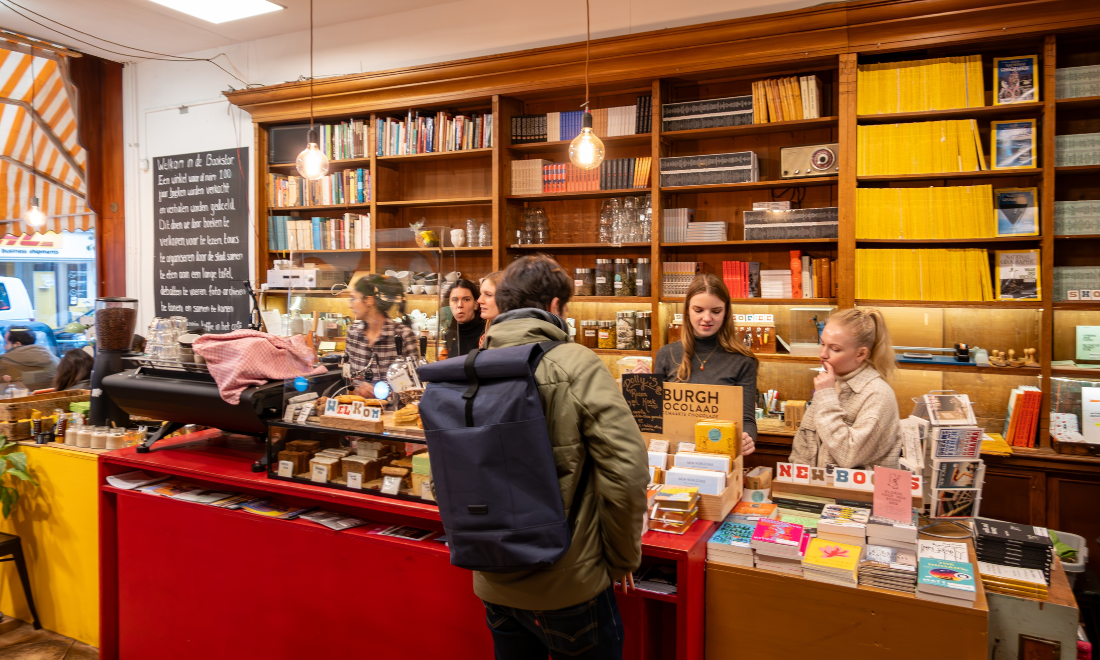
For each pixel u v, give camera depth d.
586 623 1.52
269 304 2.99
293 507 2.50
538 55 4.41
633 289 4.62
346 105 5.23
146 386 2.74
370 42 5.32
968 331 3.91
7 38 5.55
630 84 4.48
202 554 2.58
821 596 1.72
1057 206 3.59
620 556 1.52
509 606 1.54
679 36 4.04
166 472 2.66
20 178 5.82
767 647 1.79
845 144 3.86
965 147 3.70
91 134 6.26
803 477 2.15
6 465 3.10
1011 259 3.66
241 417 2.53
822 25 3.76
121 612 2.82
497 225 4.79
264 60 5.76
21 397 3.53
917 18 3.57
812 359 4.04
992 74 3.78
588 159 3.52
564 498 1.48
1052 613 1.69
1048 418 3.47
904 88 3.78
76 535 3.03
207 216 6.10
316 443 2.45
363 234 5.34
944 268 3.76
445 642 2.10
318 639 2.34
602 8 4.56
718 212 4.54
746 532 1.94
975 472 2.04
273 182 5.74
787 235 4.09
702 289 2.82
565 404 1.47
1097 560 3.26
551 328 1.56
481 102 4.95
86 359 3.93
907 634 1.63
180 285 6.28
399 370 2.32
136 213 6.48
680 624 1.76
